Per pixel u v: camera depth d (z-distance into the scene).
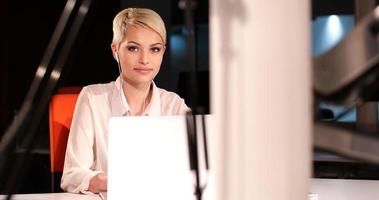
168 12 3.58
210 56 0.58
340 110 0.46
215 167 0.59
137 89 1.98
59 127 2.17
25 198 1.69
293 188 0.55
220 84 0.57
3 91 3.94
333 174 1.95
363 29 0.43
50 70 0.54
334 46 0.45
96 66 3.66
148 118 1.29
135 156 1.29
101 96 2.00
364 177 1.93
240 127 0.57
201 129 0.93
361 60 0.43
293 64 0.54
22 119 0.55
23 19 3.93
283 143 0.55
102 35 3.66
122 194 1.30
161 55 1.94
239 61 0.56
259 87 0.56
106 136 1.96
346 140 0.45
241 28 0.56
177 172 1.28
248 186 0.57
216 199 0.59
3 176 0.56
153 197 1.29
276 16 0.55
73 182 1.79
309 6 0.54
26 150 0.56
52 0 3.91
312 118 0.47
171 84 3.56
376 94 0.44
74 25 0.54
